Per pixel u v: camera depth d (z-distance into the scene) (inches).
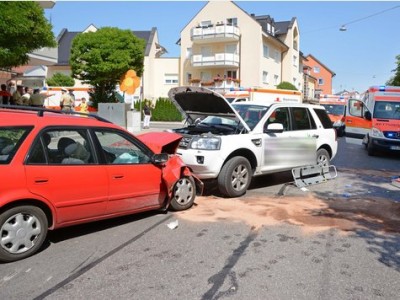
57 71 1892.2
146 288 150.7
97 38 1138.0
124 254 183.3
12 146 175.0
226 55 1654.8
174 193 250.1
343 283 157.0
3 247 169.5
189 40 1776.6
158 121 1471.5
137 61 1197.7
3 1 408.5
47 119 189.9
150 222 230.8
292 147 333.7
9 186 169.2
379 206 275.9
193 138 287.0
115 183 208.4
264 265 172.7
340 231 220.1
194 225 226.4
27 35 429.7
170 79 1865.2
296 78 2113.7
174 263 173.8
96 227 221.1
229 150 282.8
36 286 151.5
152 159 230.1
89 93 1178.6
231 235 210.7
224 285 153.7
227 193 287.6
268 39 1734.7
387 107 600.7
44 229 182.2
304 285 154.6
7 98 638.5
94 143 203.2
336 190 327.9
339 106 1088.2
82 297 143.5
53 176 182.7
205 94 302.8
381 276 164.1
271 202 281.3
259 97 894.4
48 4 636.1
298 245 197.6
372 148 592.1
